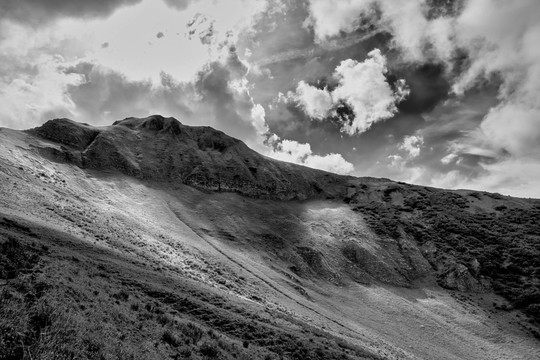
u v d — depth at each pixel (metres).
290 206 138.88
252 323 36.94
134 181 108.56
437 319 84.94
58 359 14.19
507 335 82.75
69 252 35.69
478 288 102.94
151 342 20.64
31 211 50.44
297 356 32.97
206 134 156.12
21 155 84.00
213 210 108.44
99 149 113.56
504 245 121.19
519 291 99.75
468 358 70.25
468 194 166.00
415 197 157.38
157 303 31.16
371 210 143.62
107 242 52.00
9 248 25.12
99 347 16.53
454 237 124.12
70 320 17.39
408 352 63.66
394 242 119.00
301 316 59.31
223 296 46.25
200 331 26.73
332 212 136.88
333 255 103.69
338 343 45.38
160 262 54.22
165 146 138.00
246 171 143.75
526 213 146.50
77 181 89.56
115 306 23.53
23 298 17.28
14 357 13.20
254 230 101.94
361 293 89.94
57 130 112.94
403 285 101.38
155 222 85.06
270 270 81.50
